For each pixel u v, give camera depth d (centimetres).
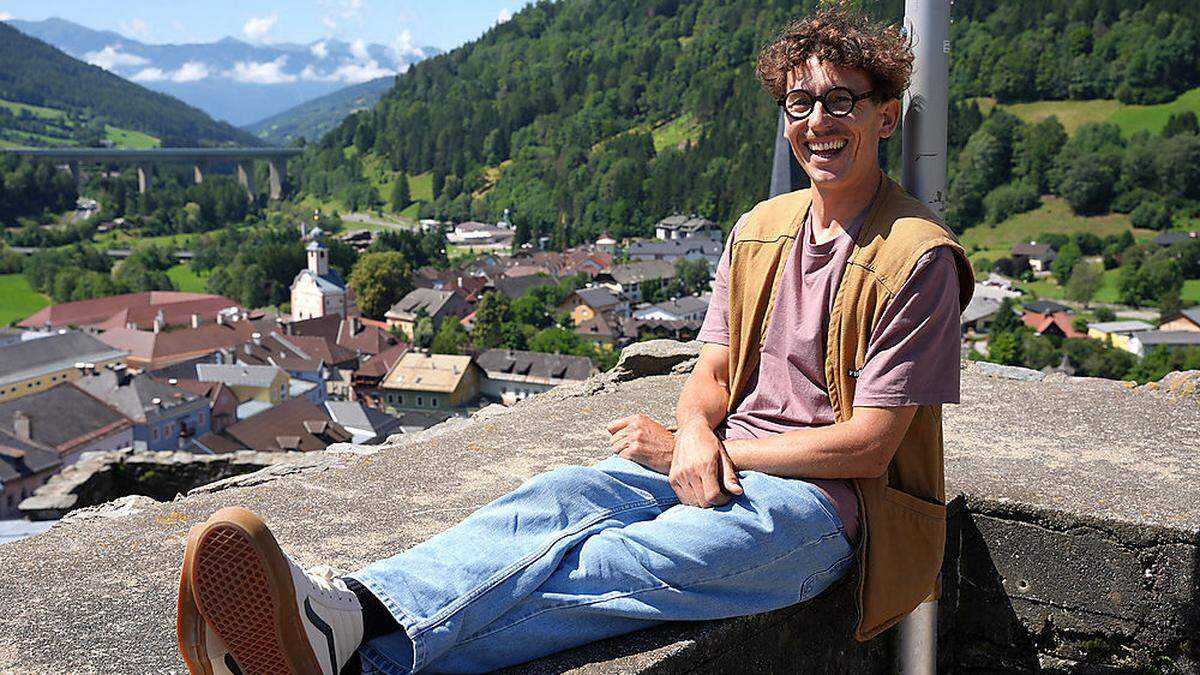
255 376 6381
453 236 17675
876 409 232
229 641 185
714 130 16488
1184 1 14562
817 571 239
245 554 179
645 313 10862
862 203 246
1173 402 434
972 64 15312
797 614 253
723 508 232
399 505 319
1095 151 13138
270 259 12675
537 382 7231
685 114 18762
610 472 237
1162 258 10931
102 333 8281
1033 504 312
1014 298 10431
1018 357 7994
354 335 8781
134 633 235
